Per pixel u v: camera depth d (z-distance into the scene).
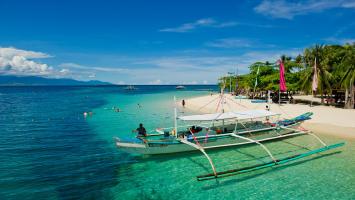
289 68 55.47
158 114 38.84
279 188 12.34
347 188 12.19
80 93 118.81
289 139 20.94
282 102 47.78
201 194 11.97
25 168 15.03
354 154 16.86
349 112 31.81
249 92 69.69
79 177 13.84
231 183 13.00
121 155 17.70
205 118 18.53
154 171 14.79
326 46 48.50
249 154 17.42
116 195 11.88
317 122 26.45
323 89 43.62
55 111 42.41
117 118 34.75
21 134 24.11
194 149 17.86
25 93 118.75
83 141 21.55
